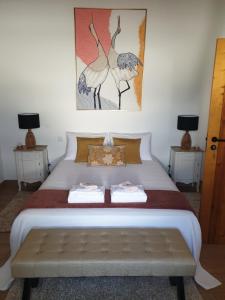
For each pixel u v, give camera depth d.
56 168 3.35
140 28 3.64
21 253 1.74
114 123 4.00
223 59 2.20
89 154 3.53
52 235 1.93
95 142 3.70
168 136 4.09
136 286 2.03
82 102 3.90
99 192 2.33
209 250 2.50
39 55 3.71
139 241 1.88
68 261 1.68
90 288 2.00
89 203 2.29
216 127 2.35
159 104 3.95
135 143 3.67
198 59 3.77
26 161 3.73
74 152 3.76
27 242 1.85
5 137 4.05
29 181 3.81
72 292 1.96
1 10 3.53
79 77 3.80
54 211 2.13
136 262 1.69
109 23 3.62
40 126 4.00
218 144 2.39
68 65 3.76
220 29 3.64
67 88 3.85
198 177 3.85
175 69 3.81
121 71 3.79
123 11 3.58
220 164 2.43
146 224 2.10
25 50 3.69
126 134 3.91
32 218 2.08
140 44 3.70
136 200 2.32
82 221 2.08
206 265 2.28
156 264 1.69
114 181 2.91
